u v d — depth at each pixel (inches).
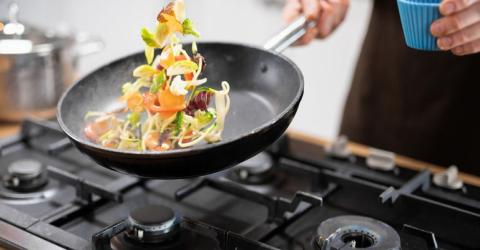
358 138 63.0
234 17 92.5
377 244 39.2
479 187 46.5
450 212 42.3
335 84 88.7
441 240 42.0
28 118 52.9
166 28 39.6
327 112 90.5
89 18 92.0
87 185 44.2
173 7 39.7
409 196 43.4
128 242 41.2
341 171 48.1
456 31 39.6
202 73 45.4
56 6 87.2
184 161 36.3
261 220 44.0
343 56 86.7
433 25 39.5
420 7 39.5
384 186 46.5
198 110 40.8
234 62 45.3
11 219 41.9
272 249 39.0
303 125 92.5
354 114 62.9
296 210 43.7
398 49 59.0
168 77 39.8
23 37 55.1
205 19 94.5
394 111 60.6
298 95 38.6
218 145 36.0
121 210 44.7
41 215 44.3
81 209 44.0
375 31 60.2
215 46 45.2
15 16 55.6
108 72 44.2
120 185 46.3
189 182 47.4
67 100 41.9
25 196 46.0
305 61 90.2
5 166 49.8
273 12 89.3
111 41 94.0
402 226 42.9
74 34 58.8
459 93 57.1
